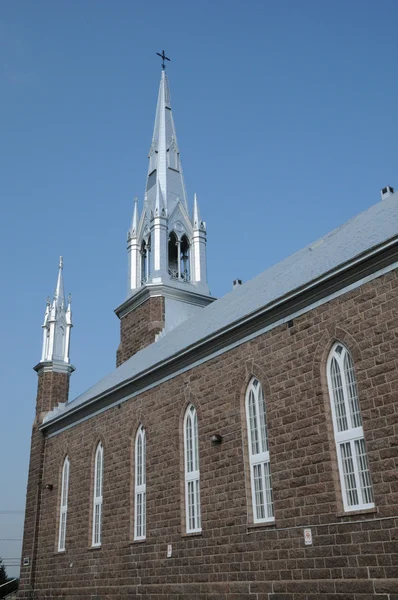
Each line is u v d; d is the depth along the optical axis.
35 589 37.03
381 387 18.23
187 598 24.06
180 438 27.02
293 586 19.45
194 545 24.41
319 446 19.81
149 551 27.25
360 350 19.14
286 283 24.88
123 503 30.20
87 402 35.06
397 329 18.19
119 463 31.39
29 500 40.34
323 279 20.61
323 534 18.91
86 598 31.38
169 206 49.28
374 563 17.20
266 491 21.94
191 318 38.22
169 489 26.86
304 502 19.81
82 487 34.62
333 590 18.11
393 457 17.39
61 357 45.59
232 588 21.94
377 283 19.14
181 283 45.88
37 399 44.31
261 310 23.02
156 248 46.53
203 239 49.16
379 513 17.39
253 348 23.58
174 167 51.81
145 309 44.56
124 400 32.19
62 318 47.16
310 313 21.34
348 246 22.78
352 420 19.28
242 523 22.20
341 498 18.86
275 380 22.14
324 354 20.47
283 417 21.41
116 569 29.50
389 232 20.08
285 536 20.20
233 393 24.14
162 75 57.59
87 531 32.91
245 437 23.23
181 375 27.73
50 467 39.34
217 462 24.19
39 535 38.44
